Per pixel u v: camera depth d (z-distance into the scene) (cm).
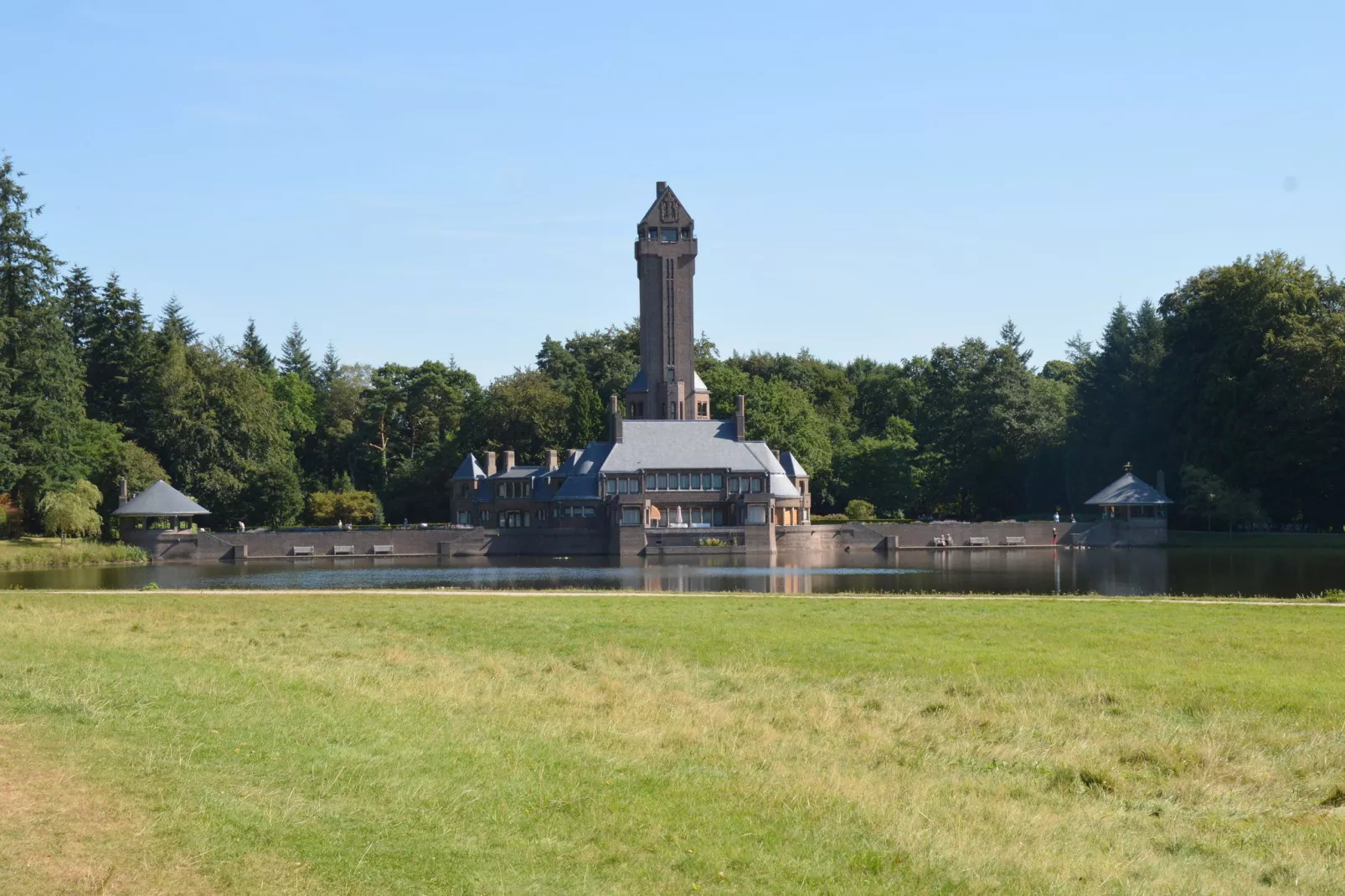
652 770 2236
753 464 13925
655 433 14062
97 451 13162
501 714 2702
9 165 12031
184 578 9356
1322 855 1945
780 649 3991
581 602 5709
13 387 11888
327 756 2183
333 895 1568
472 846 1762
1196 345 13312
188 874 1606
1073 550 12438
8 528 12106
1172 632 4344
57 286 12419
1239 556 10625
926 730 2767
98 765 2044
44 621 4512
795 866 1744
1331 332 11819
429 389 18900
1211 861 1912
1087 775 2398
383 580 8894
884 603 5588
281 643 3991
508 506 14462
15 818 1755
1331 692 3172
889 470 16538
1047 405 16488
